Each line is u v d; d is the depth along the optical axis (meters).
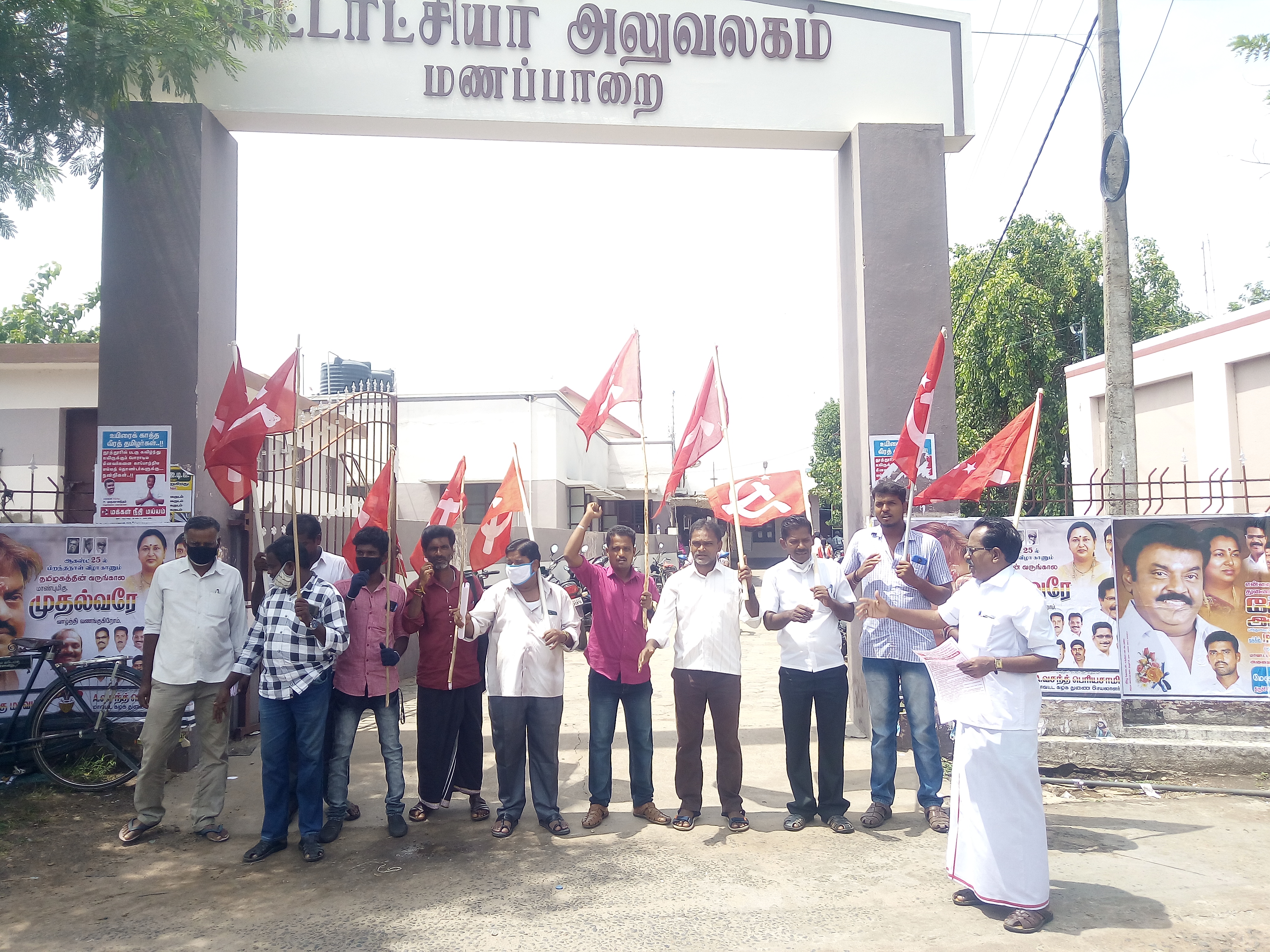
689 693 5.02
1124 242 7.38
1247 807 5.30
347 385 20.53
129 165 6.26
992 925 3.76
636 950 3.57
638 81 7.17
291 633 4.64
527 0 7.13
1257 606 6.14
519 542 5.15
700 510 33.75
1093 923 3.76
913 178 7.15
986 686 3.88
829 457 30.86
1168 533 6.21
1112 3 7.45
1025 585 3.95
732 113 7.22
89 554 6.23
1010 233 17.47
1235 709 6.13
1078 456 14.09
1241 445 11.04
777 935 3.69
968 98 7.37
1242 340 10.86
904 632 5.12
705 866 4.47
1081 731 6.08
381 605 5.06
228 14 6.14
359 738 7.16
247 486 5.21
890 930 3.72
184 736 6.15
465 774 5.25
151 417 6.50
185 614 4.96
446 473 21.83
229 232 7.13
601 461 27.16
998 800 3.80
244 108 6.80
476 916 3.90
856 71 7.34
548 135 7.27
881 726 5.11
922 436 5.08
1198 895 4.05
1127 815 5.18
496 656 5.02
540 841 4.85
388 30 6.95
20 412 11.05
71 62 5.45
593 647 5.16
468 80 6.99
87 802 5.57
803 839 4.84
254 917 3.92
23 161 6.10
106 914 3.98
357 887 4.24
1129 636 6.22
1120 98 7.43
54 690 5.91
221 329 6.96
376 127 7.07
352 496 9.68
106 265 6.57
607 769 5.11
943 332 5.15
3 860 4.64
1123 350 7.32
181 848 4.81
